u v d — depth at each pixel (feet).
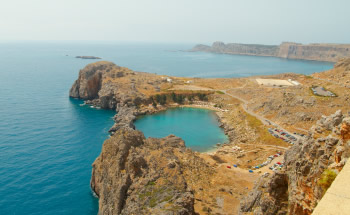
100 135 522.47
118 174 256.11
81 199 309.83
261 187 183.21
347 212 35.91
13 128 524.11
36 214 282.56
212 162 380.99
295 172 139.33
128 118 617.21
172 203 209.15
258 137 495.41
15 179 343.26
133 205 218.59
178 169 262.47
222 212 232.32
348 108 497.05
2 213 281.13
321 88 634.02
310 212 110.42
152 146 310.04
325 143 117.80
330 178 87.45
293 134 480.23
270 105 620.08
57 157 413.18
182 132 586.04
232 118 645.10
